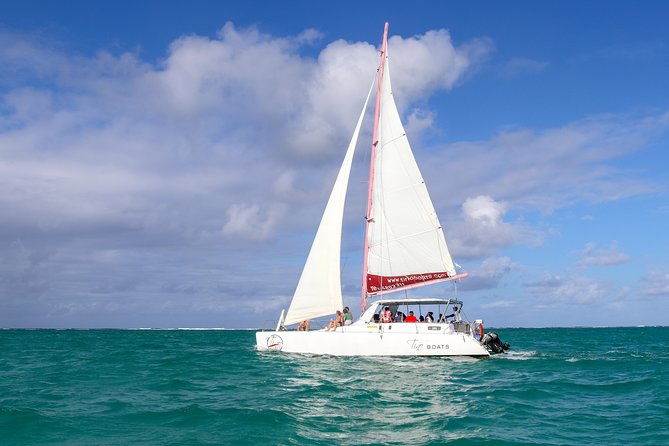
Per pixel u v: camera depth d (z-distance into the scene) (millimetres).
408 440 10781
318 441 10695
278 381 18812
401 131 25688
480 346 23609
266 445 10406
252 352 33156
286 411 13461
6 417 12773
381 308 25312
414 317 24891
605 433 11375
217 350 37000
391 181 25859
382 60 26578
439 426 11945
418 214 25359
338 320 25641
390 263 25672
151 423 12266
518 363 23656
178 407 14070
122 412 13508
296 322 26719
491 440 10766
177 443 10555
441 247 25109
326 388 17031
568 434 11281
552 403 14727
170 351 36312
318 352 25047
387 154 26047
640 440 10789
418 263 25359
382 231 25859
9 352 36656
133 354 33500
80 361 28250
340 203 26875
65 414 13258
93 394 16516
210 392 16766
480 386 17484
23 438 11016
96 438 10992
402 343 23703
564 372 21266
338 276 26703
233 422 12258
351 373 20375
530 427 11898
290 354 25891
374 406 14141
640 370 22094
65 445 10484
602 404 14586
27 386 18406
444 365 22406
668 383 18062
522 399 15289
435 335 23484
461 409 13805
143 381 19469
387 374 20094
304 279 26750
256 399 15328
